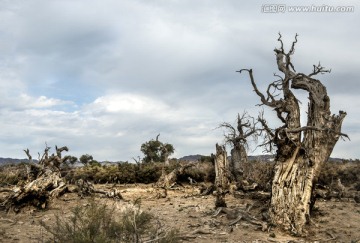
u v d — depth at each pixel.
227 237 13.75
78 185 21.53
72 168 30.12
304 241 13.83
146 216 9.98
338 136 17.05
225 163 24.03
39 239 11.86
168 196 24.25
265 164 26.66
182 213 17.56
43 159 20.75
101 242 8.41
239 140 28.23
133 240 9.40
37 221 15.13
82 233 8.73
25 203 17.30
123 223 9.43
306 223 15.59
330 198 23.36
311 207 17.06
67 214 16.50
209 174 33.75
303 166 16.17
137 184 32.97
